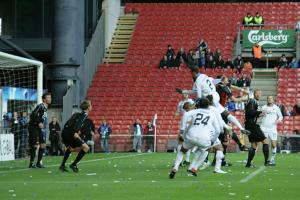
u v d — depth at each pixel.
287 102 90.56
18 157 64.50
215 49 102.81
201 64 95.56
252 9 109.94
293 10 109.31
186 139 36.75
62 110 78.94
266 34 100.75
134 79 96.12
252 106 47.19
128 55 102.19
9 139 61.00
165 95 93.31
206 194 28.42
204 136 36.44
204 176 38.88
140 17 109.62
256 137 47.38
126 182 34.69
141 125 84.00
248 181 35.47
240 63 94.75
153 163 53.62
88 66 93.44
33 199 26.69
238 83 88.81
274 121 51.56
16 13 101.12
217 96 43.66
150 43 104.69
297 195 28.20
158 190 30.20
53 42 81.81
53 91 80.69
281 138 76.12
